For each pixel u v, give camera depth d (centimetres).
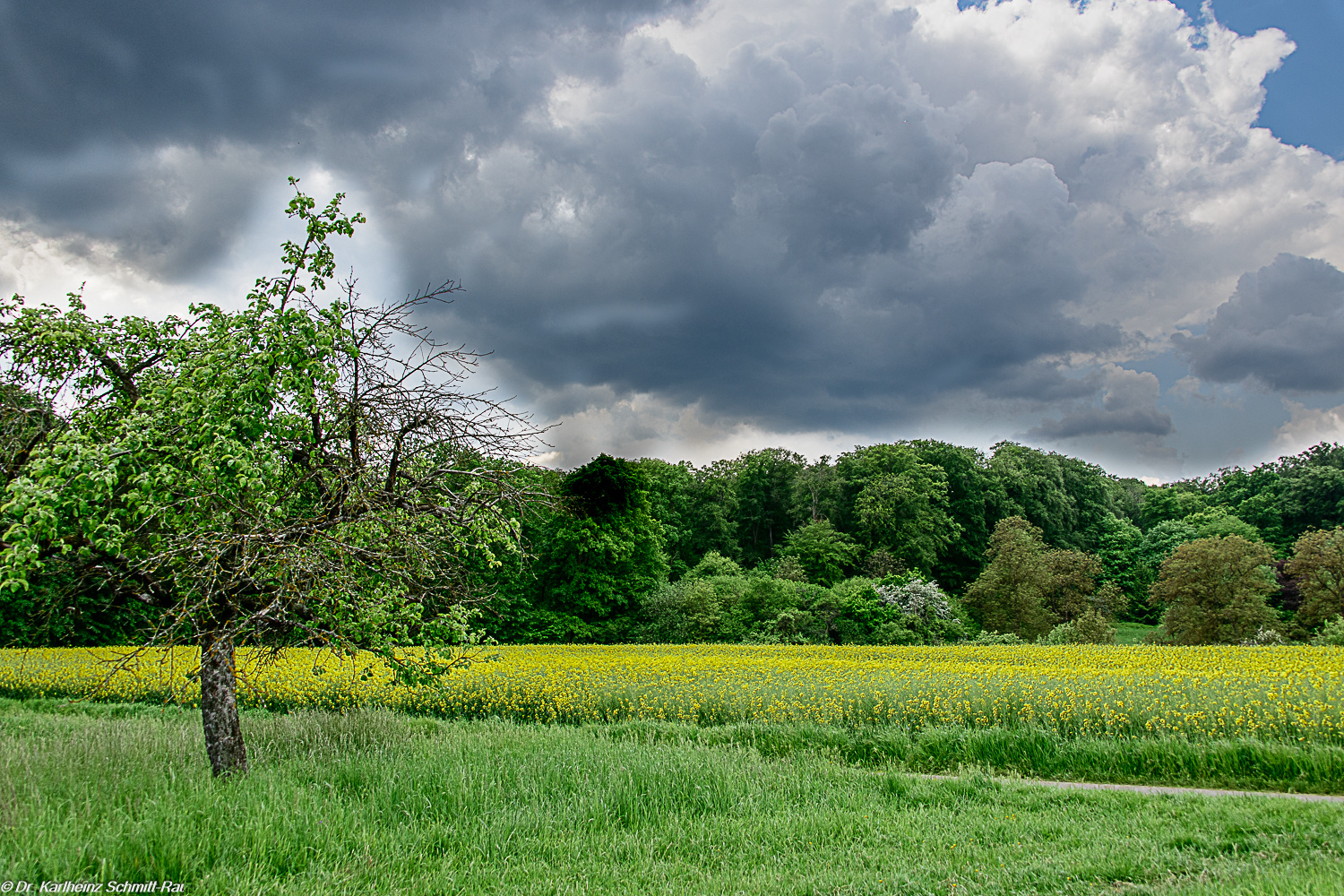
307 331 680
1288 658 1978
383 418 761
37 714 1293
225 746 711
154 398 660
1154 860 529
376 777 713
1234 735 1009
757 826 645
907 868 535
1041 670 1752
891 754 1094
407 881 498
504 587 3925
